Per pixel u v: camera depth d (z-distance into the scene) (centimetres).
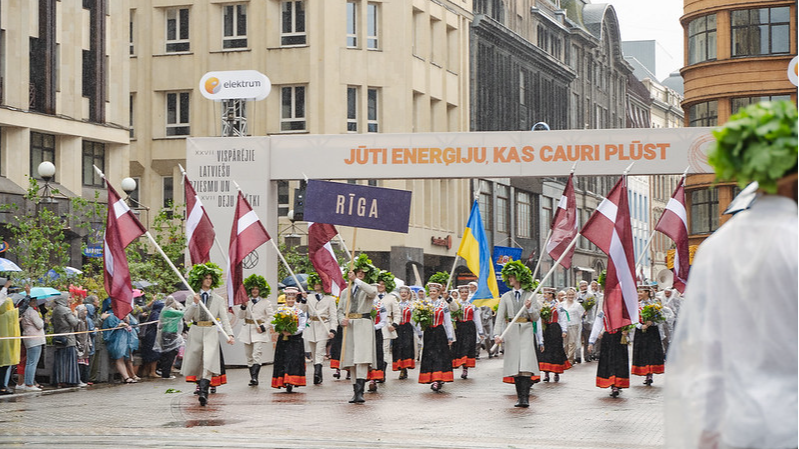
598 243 1961
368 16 5641
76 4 4347
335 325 2322
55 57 4250
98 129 4459
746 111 430
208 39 5584
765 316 396
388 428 1552
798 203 418
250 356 2372
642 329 2325
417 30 6000
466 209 6538
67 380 2238
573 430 1535
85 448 1299
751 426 392
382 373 2270
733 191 6038
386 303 2442
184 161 5597
